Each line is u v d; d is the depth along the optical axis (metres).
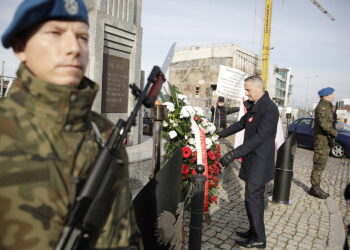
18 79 0.80
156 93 1.04
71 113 0.80
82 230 0.78
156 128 2.18
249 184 3.10
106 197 0.85
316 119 5.18
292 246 3.38
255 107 3.17
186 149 3.52
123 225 0.94
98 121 1.05
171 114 3.67
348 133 10.01
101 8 4.85
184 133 3.66
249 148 2.98
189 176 3.54
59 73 0.79
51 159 0.75
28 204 0.69
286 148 4.77
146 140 6.23
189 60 52.09
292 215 4.35
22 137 0.73
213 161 3.87
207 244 3.25
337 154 9.93
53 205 0.73
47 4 0.76
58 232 0.74
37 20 0.77
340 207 4.97
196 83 50.78
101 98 4.97
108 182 0.85
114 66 5.26
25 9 0.74
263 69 28.56
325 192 5.51
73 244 0.76
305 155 9.92
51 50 0.79
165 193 1.71
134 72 5.67
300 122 11.51
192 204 2.20
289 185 4.83
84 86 0.90
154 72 1.03
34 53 0.79
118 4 5.21
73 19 0.81
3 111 0.74
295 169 7.61
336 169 8.04
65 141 0.80
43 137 0.75
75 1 0.82
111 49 5.18
